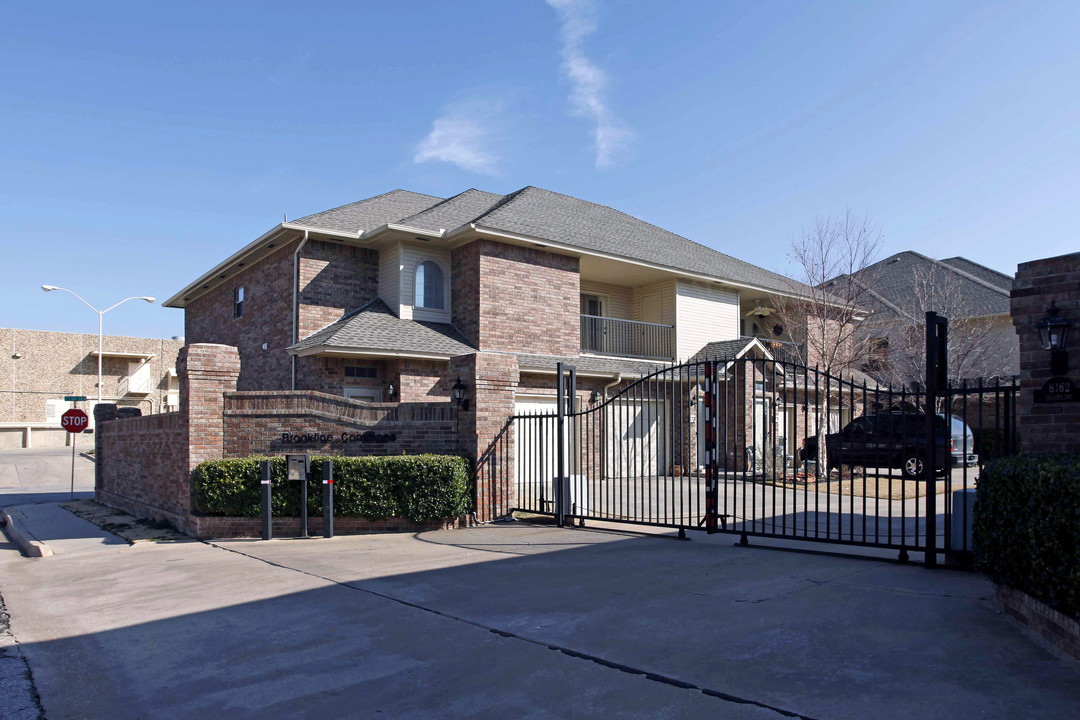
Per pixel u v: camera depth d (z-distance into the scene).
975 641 5.16
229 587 8.02
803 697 4.27
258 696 4.75
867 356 22.05
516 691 4.61
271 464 11.57
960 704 4.09
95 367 46.19
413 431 12.26
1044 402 6.02
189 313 25.95
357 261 18.59
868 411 22.50
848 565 7.99
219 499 11.62
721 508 13.73
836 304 21.67
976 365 22.81
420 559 9.14
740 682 4.55
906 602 6.27
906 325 23.92
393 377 16.48
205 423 12.12
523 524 12.00
